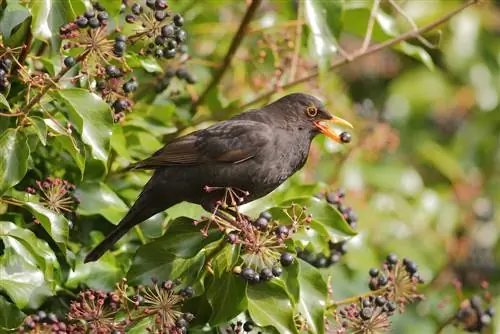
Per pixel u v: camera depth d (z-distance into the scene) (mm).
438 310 16125
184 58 13539
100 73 10602
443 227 17672
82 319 10000
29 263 10336
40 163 11375
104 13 10312
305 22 13195
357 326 10734
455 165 19188
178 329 10023
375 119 16734
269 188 12195
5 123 10508
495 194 19328
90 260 10984
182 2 14711
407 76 20016
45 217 10281
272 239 10227
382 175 17234
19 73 10477
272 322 10398
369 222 16375
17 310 10312
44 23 10484
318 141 14891
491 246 18469
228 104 13758
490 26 19859
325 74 13680
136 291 10562
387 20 14297
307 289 10836
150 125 12391
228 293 10414
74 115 10484
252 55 15156
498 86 19703
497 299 16500
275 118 12586
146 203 11508
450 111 20203
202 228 10711
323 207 11375
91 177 11594
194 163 11688
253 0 13461
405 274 11141
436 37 14539
